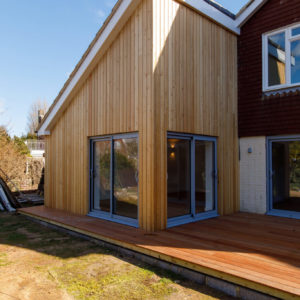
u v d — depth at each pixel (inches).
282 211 257.4
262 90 266.7
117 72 226.5
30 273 142.9
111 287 126.4
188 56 226.2
